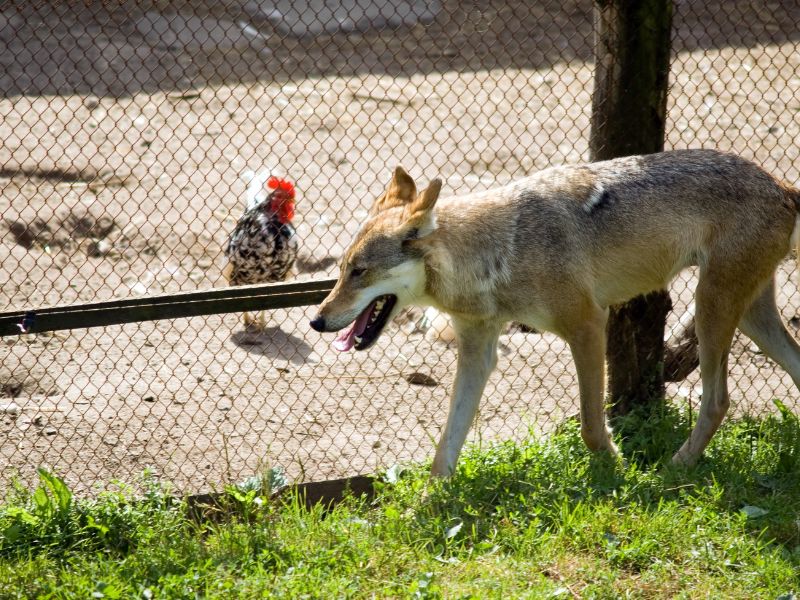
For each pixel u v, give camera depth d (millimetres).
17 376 11688
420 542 7977
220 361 12398
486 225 8938
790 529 8133
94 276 14328
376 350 12859
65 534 8242
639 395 10555
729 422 10266
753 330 9836
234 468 9945
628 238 9172
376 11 25719
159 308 8875
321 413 11156
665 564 7605
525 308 9031
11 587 7395
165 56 22547
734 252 9117
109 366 12125
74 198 16359
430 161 18000
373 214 9164
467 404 9227
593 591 7238
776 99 20766
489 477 8906
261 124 19750
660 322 10430
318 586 7309
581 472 8945
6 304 13250
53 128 18859
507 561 7578
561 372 12016
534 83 21875
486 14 25828
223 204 16594
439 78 22328
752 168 9320
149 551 7895
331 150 18797
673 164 9375
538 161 18203
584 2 26266
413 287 8914
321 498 9219
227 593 7203
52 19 23203
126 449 10242
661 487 8711
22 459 9930
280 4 25531
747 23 24766
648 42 9852
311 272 14703
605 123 10133
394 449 10414
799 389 9789
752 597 7234
